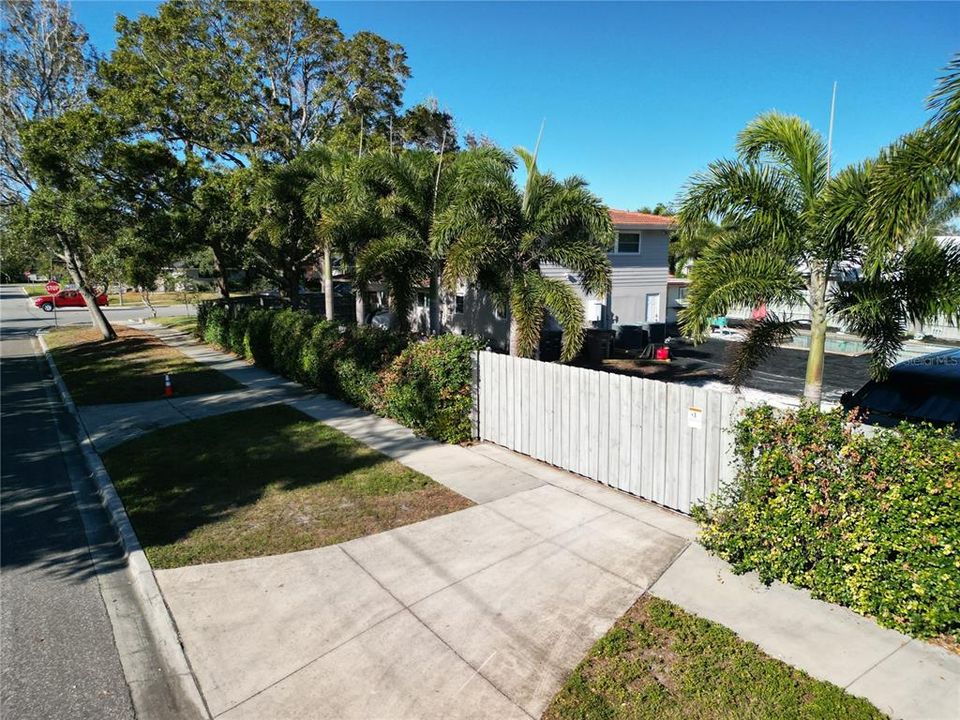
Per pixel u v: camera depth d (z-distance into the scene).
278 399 13.40
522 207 12.84
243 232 22.16
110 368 18.08
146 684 4.33
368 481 7.95
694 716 3.66
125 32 22.78
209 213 21.34
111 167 20.19
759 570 5.16
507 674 4.14
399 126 28.66
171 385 14.23
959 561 4.07
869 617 4.60
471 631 4.63
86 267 27.02
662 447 6.88
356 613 4.95
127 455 9.45
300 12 24.67
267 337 17.00
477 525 6.52
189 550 6.14
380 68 26.75
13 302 50.31
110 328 25.53
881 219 6.18
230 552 6.08
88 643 4.84
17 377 17.81
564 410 8.17
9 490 8.40
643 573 5.39
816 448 4.86
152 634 4.95
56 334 27.58
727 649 4.25
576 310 11.80
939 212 7.00
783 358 19.27
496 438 9.47
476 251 11.66
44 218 20.86
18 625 5.10
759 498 5.16
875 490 4.58
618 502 7.11
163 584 5.50
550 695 3.92
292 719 3.84
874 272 6.85
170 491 7.82
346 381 12.58
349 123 24.92
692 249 19.02
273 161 23.64
